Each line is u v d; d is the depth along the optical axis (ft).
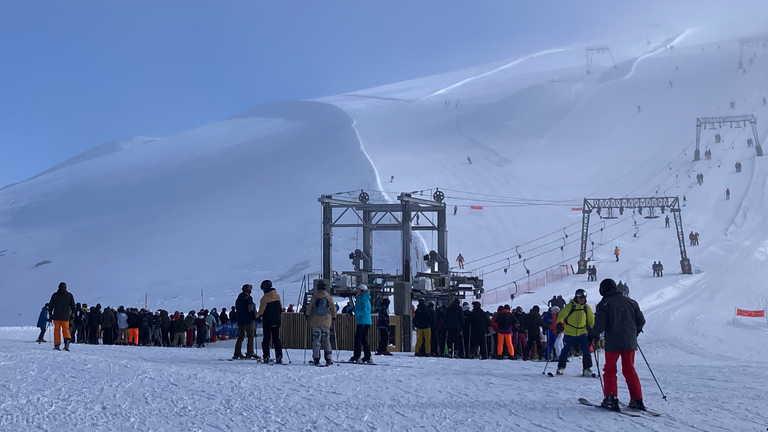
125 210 361.30
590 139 403.54
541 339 79.20
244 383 40.47
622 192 299.38
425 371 49.55
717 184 282.15
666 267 200.75
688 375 50.03
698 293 167.53
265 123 554.46
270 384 40.45
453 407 34.04
